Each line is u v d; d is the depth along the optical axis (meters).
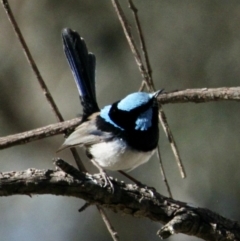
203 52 12.72
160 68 12.81
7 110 15.14
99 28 13.41
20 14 14.52
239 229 6.77
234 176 12.78
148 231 13.82
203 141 12.59
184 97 8.43
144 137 8.07
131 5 7.75
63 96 14.42
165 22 12.95
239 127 12.46
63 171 6.26
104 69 13.28
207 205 12.95
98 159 8.44
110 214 14.06
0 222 15.16
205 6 12.80
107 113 8.34
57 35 14.25
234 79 12.50
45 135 8.33
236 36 12.65
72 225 14.95
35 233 14.96
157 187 13.34
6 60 15.09
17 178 6.08
